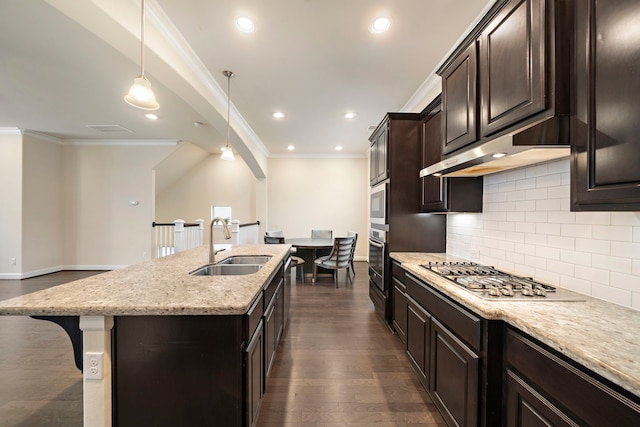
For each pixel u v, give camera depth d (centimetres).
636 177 77
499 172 192
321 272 512
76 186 539
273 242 473
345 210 678
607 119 85
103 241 543
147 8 183
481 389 115
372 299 335
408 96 324
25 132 469
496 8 131
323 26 201
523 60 115
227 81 286
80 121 425
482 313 111
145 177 545
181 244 497
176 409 114
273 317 196
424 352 173
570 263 137
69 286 135
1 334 266
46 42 221
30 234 481
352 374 203
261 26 201
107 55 240
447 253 266
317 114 387
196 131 479
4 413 162
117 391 113
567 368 81
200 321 113
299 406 169
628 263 111
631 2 78
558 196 144
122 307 107
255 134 498
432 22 197
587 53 93
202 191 692
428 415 162
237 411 114
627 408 65
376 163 323
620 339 83
